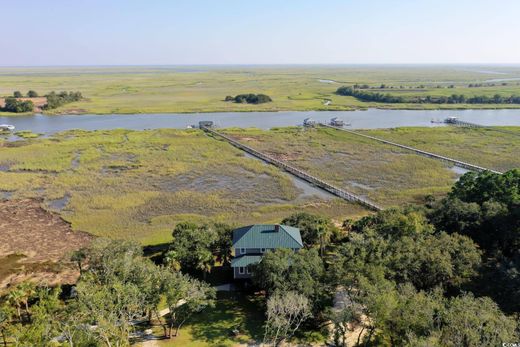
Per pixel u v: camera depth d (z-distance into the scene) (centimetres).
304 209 8212
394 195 8912
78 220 7600
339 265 4512
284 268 4531
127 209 8156
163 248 6488
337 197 8881
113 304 4159
